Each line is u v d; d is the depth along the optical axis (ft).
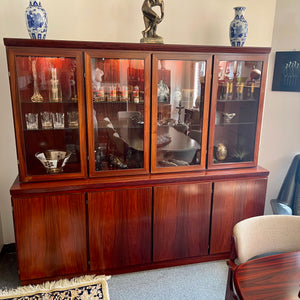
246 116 7.97
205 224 7.77
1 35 7.13
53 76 6.59
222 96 7.55
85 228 7.00
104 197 6.91
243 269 4.33
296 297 3.80
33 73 6.48
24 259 6.82
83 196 6.80
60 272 7.13
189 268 7.84
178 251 7.78
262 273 4.25
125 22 7.77
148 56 6.71
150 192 7.17
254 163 8.11
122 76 6.86
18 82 6.27
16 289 6.38
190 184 7.38
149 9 6.85
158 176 7.32
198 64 7.12
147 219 7.32
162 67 6.91
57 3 7.27
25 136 6.66
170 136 7.44
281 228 5.47
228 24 8.45
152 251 7.59
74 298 5.95
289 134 9.21
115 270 7.50
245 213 7.98
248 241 5.21
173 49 6.79
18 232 6.64
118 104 7.04
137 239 7.39
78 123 6.81
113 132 7.18
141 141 7.28
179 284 7.23
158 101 7.11
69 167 7.06
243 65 7.46
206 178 7.45
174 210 7.44
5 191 8.07
